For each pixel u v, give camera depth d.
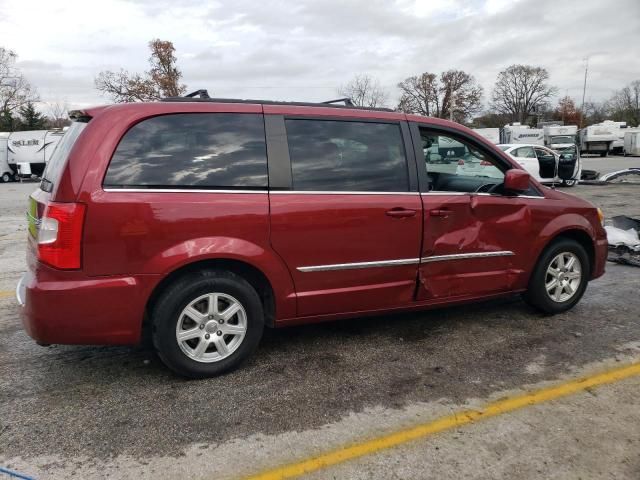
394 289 3.81
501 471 2.46
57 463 2.52
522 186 4.02
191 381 3.36
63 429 2.80
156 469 2.48
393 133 3.84
